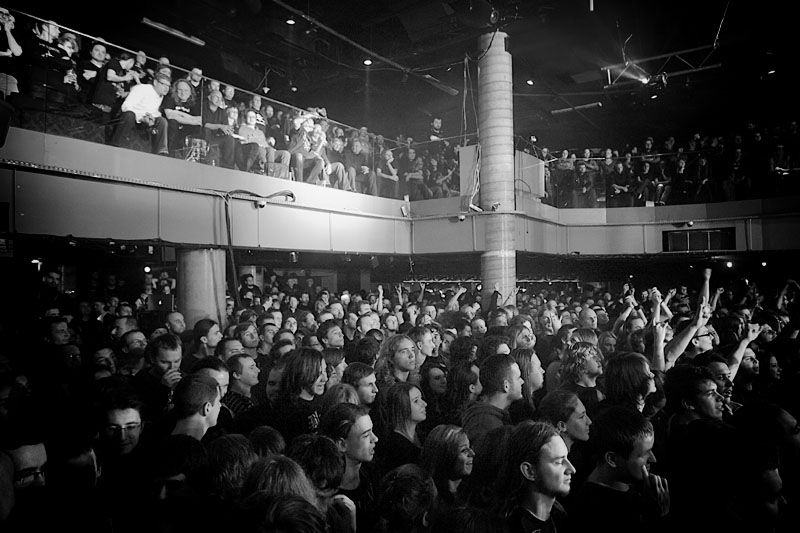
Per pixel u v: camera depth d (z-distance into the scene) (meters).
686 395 3.76
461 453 2.88
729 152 16.42
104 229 8.43
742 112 20.81
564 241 17.55
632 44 18.11
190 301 9.74
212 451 2.62
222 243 10.06
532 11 13.48
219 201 10.06
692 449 3.32
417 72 17.56
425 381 4.83
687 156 17.11
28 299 9.77
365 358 5.43
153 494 2.39
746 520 3.04
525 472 2.60
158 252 13.88
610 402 4.19
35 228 7.66
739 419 3.33
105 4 13.80
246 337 6.14
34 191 7.68
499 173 13.77
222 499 2.37
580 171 17.84
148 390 4.73
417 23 15.98
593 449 3.05
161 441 2.64
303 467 2.61
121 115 8.81
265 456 2.69
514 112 22.86
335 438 3.08
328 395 3.71
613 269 20.22
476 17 12.87
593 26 16.12
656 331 5.21
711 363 4.43
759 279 17.69
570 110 21.92
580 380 4.80
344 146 13.31
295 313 10.53
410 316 10.02
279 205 11.12
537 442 2.61
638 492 2.91
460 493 2.87
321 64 18.50
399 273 20.02
